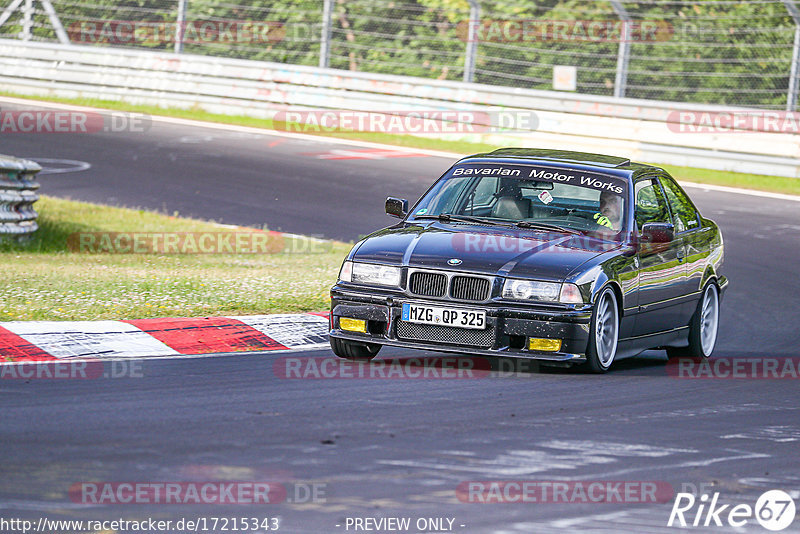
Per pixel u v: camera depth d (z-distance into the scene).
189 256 48.69
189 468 18.83
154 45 106.69
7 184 47.94
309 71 90.50
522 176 32.75
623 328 30.75
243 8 107.00
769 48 93.38
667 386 29.09
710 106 80.44
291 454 20.00
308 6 106.81
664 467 20.59
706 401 27.33
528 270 28.66
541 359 28.22
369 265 29.53
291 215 59.91
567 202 32.00
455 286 28.64
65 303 35.12
